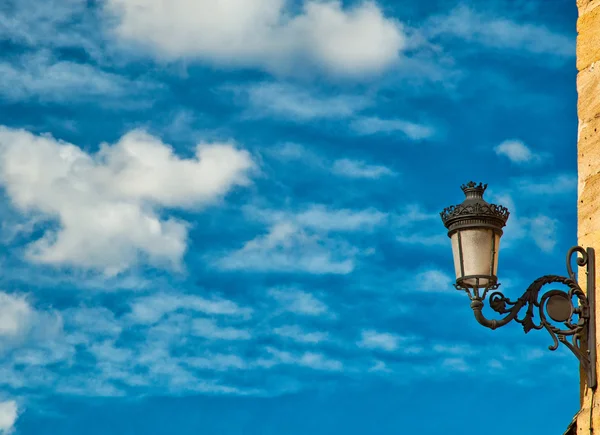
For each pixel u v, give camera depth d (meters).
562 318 6.52
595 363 6.48
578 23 7.71
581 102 7.48
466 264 6.52
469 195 6.75
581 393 7.00
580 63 7.59
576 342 6.54
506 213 6.66
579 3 7.77
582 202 7.19
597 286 6.65
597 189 7.05
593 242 6.90
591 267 6.73
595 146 7.20
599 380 6.47
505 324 6.41
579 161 7.35
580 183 7.28
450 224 6.65
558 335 6.49
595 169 7.15
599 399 6.48
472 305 6.48
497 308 6.45
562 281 6.59
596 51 7.45
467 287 6.58
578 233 7.15
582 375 7.01
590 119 7.34
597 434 6.44
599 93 7.29
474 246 6.52
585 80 7.49
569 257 6.67
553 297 6.55
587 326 6.56
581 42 7.64
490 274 6.49
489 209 6.56
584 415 6.59
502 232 6.68
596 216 6.97
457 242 6.58
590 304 6.60
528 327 6.48
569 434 6.80
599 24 7.49
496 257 6.56
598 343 6.51
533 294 6.51
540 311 6.49
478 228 6.55
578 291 6.58
